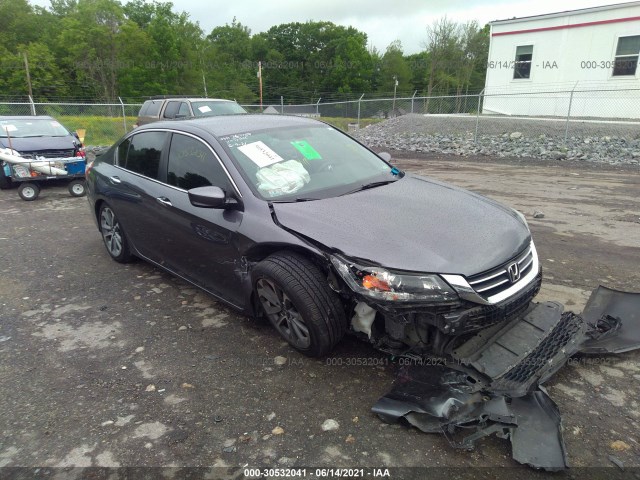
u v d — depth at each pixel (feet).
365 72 262.67
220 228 11.63
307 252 9.96
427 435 8.38
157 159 14.51
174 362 10.92
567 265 16.12
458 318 8.43
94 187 17.30
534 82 65.51
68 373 10.62
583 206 25.02
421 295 8.47
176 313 13.37
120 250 17.01
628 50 56.80
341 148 14.14
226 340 11.80
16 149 30.37
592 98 60.49
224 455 8.11
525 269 9.87
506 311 9.07
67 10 250.98
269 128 13.83
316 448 8.18
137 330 12.47
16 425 8.99
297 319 10.42
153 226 14.34
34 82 183.21
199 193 11.11
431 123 65.87
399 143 59.36
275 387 9.85
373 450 8.08
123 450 8.30
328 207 10.85
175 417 9.07
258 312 11.78
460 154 50.01
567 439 8.17
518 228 10.65
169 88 220.23
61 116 77.00
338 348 11.05
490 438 8.24
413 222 10.03
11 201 29.76
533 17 63.67
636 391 9.36
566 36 61.26
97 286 15.47
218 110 44.34
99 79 201.98
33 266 17.49
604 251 17.54
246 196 11.39
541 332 9.95
